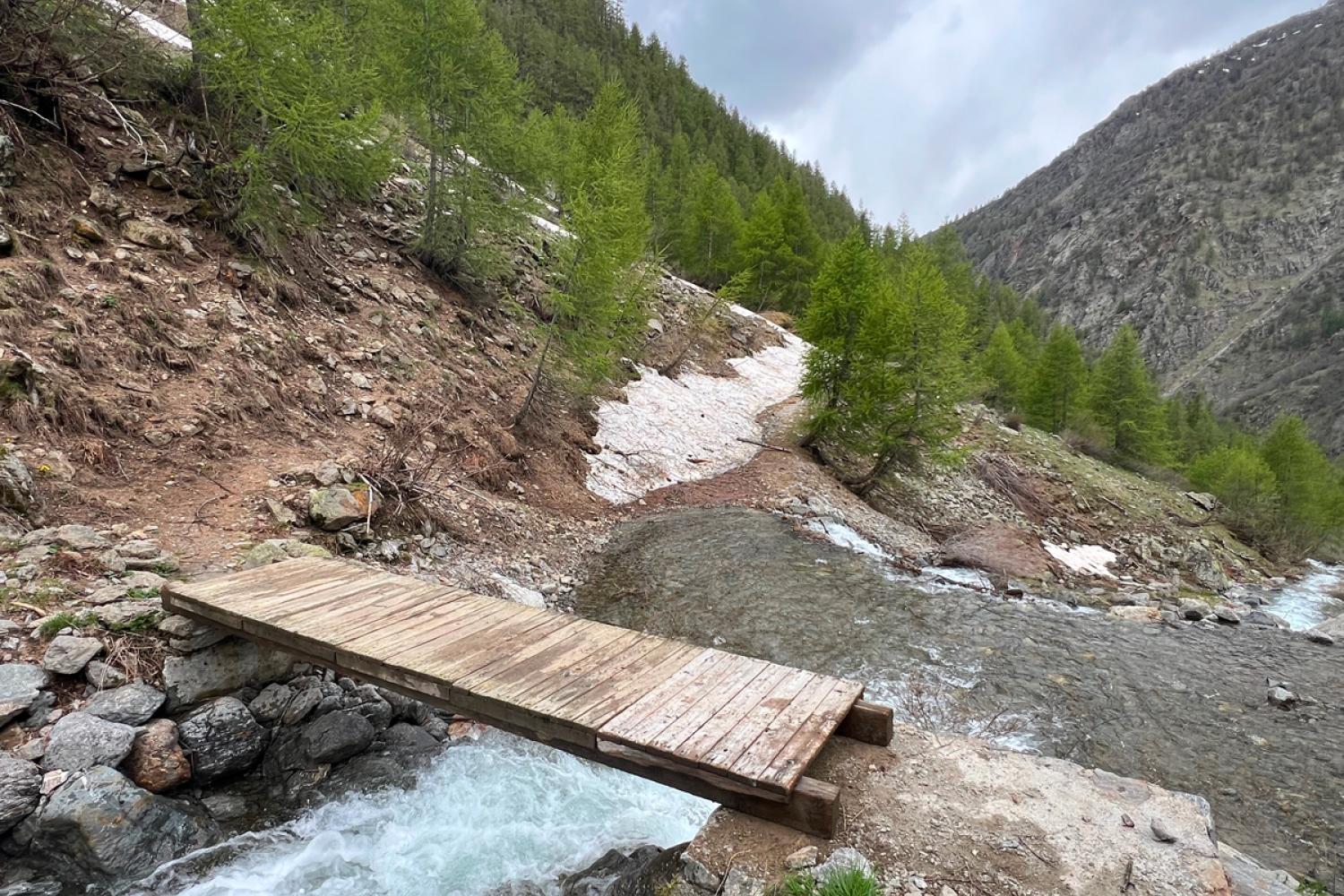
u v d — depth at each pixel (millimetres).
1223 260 180625
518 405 15867
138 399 8875
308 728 6000
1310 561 35312
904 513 21688
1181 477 42312
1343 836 6535
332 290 14117
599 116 28141
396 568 8828
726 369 29438
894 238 53500
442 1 15602
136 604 5852
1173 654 10625
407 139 19672
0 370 7492
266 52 11508
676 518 15117
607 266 15836
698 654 5605
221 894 4707
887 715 4902
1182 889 3750
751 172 72000
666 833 5953
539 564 11172
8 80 10625
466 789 6145
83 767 4668
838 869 3717
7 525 6441
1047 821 4254
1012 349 46562
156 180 12047
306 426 10578
